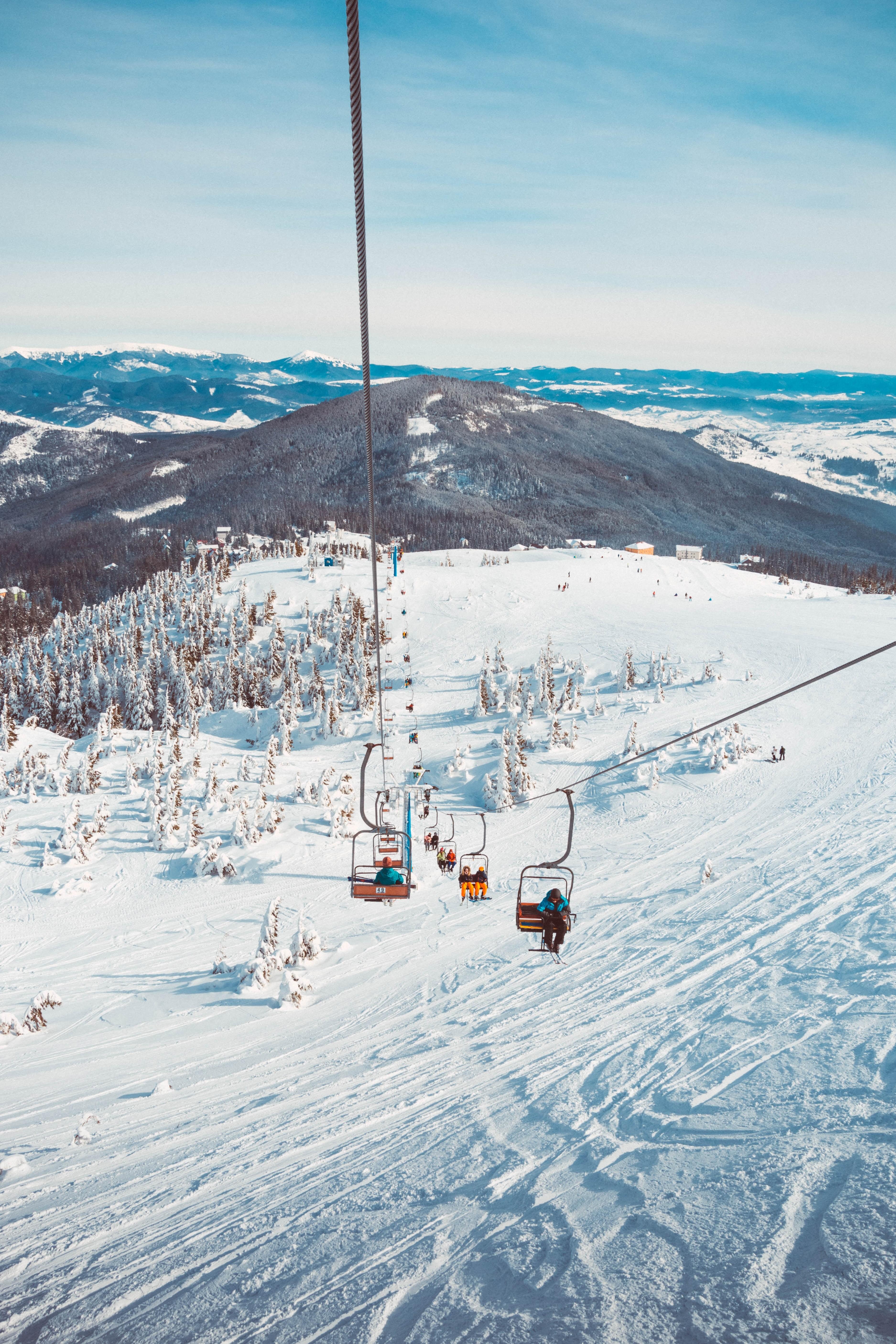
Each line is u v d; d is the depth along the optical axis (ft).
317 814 193.67
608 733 236.84
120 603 478.18
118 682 360.28
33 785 209.36
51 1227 46.34
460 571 496.64
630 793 192.75
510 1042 74.69
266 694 326.85
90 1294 36.32
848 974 78.89
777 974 84.07
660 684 264.31
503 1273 30.83
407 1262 33.58
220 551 584.40
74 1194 51.85
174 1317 32.22
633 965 96.89
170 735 267.39
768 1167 38.34
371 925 132.98
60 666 398.21
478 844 176.55
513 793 201.87
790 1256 28.17
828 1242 28.55
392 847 57.57
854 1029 62.13
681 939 104.73
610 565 545.44
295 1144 55.72
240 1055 83.25
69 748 230.48
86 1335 32.24
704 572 569.64
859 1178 34.63
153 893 158.71
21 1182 55.42
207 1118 65.05
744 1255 28.66
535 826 185.16
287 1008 97.45
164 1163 55.47
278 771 229.04
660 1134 47.50
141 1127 64.59
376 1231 38.14
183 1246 40.45
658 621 369.50
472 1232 36.01
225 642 383.86
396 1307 29.40
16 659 429.38
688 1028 70.90
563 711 262.26
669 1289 26.99
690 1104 52.08
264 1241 39.45
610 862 153.89
